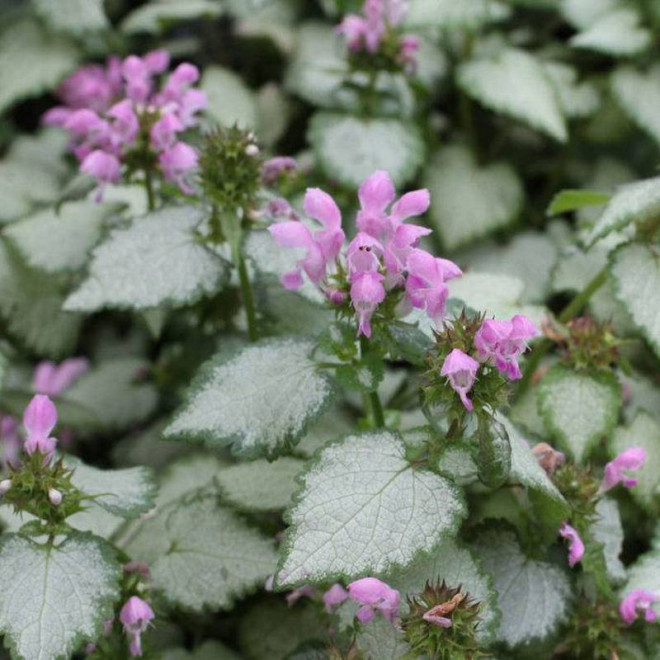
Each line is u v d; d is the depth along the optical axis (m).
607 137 0.71
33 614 0.45
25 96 0.70
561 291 0.59
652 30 0.66
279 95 0.73
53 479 0.46
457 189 0.67
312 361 0.47
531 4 0.71
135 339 0.67
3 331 0.61
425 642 0.44
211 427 0.46
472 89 0.66
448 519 0.44
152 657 0.48
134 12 0.78
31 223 0.59
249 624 0.52
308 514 0.44
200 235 0.51
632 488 0.53
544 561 0.48
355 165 0.63
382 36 0.63
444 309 0.45
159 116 0.55
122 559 0.48
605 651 0.49
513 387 0.47
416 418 0.54
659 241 0.54
